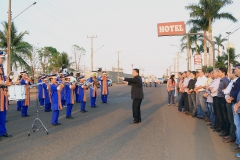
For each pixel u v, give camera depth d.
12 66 29.98
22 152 6.02
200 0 30.36
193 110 10.97
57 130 8.37
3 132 7.41
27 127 8.88
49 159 5.52
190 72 11.88
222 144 6.66
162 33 15.02
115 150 6.13
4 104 7.43
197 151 6.05
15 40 29.66
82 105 12.61
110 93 25.39
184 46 45.56
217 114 7.92
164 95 23.14
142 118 10.70
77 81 12.77
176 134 7.75
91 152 5.98
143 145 6.55
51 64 47.97
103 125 9.17
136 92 9.52
